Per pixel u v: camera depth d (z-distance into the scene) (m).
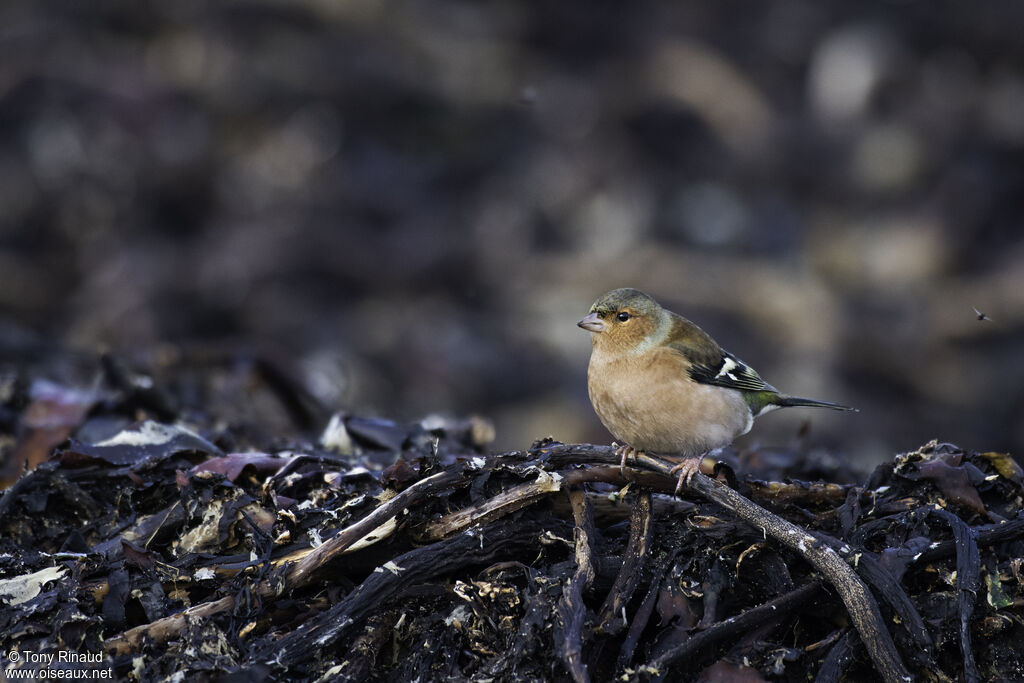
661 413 6.24
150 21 18.12
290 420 8.30
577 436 13.09
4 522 5.00
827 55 18.66
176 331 13.98
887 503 4.77
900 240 15.82
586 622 4.20
